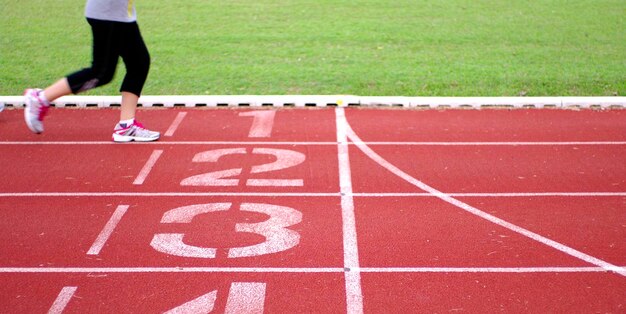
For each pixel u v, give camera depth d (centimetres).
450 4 1777
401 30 1542
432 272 609
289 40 1468
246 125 1012
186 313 543
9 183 802
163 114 1059
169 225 698
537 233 686
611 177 831
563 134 981
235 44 1437
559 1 1803
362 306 555
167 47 1405
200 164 864
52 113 1064
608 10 1716
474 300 565
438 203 755
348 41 1464
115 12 862
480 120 1041
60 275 600
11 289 578
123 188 789
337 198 765
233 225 698
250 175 830
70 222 703
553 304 560
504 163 873
